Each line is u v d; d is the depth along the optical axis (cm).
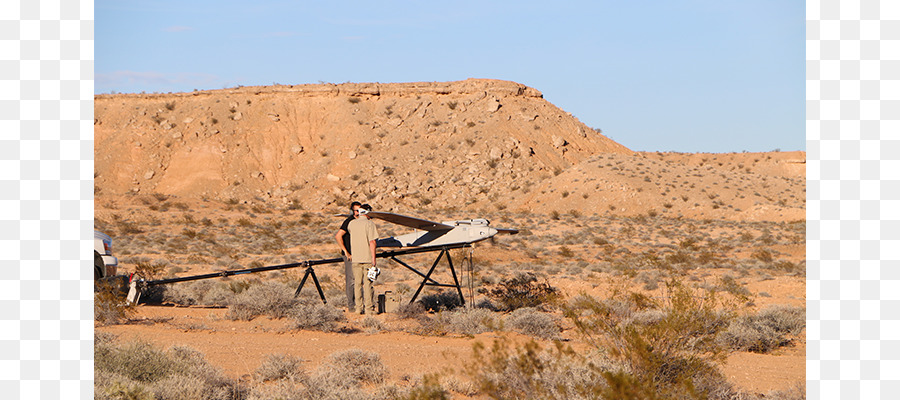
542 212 7888
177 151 9519
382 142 9900
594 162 8906
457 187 8906
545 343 992
